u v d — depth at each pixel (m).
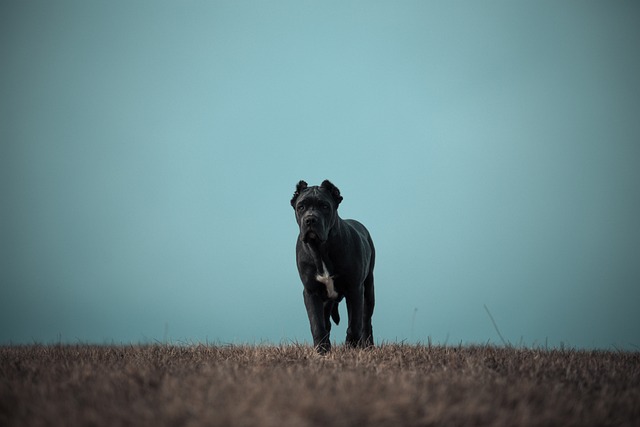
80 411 7.84
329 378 9.44
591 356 14.55
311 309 16.52
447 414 7.47
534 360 12.56
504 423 7.32
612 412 8.36
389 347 15.46
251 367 11.09
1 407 8.23
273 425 6.95
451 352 14.28
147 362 12.11
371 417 7.29
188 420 7.29
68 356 14.17
